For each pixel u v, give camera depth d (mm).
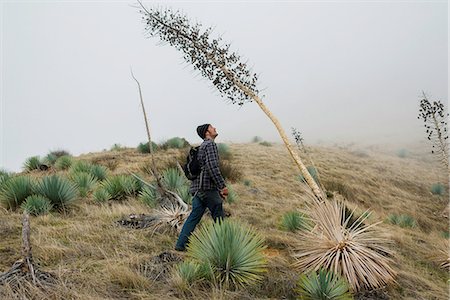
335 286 3703
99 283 3635
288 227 6637
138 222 6262
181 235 4836
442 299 4523
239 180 13891
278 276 4301
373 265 4445
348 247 4512
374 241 4848
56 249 4496
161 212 6309
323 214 4742
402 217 11797
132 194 9398
